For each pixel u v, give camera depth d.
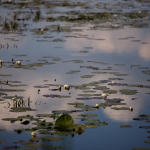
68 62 21.61
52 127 10.34
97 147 9.27
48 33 34.06
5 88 15.29
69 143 9.41
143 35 34.19
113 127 10.93
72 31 35.94
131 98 14.35
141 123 11.33
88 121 11.21
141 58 23.12
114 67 20.39
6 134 9.92
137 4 73.62
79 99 13.94
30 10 54.84
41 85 16.06
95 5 68.56
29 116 11.55
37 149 8.77
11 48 25.73
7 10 53.78
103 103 13.37
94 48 26.70
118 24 42.75
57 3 70.75
